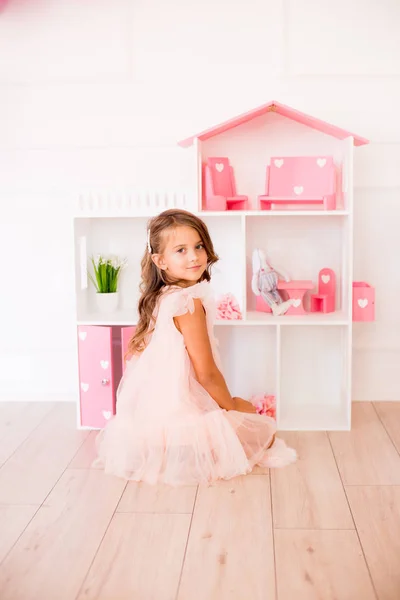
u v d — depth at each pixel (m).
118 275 2.39
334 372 2.38
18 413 2.35
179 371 1.81
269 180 2.24
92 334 2.14
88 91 2.31
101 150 2.34
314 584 1.27
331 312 2.25
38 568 1.34
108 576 1.31
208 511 1.59
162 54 2.28
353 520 1.53
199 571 1.32
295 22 2.24
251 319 2.12
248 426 1.86
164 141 2.32
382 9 2.22
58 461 1.91
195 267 1.88
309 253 2.32
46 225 2.38
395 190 2.30
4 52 2.30
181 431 1.76
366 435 2.08
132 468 1.80
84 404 2.18
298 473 1.80
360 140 2.10
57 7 2.28
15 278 2.43
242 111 2.29
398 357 2.39
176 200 2.19
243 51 2.26
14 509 1.61
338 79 2.26
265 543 1.43
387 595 1.23
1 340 2.45
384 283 2.35
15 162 2.36
